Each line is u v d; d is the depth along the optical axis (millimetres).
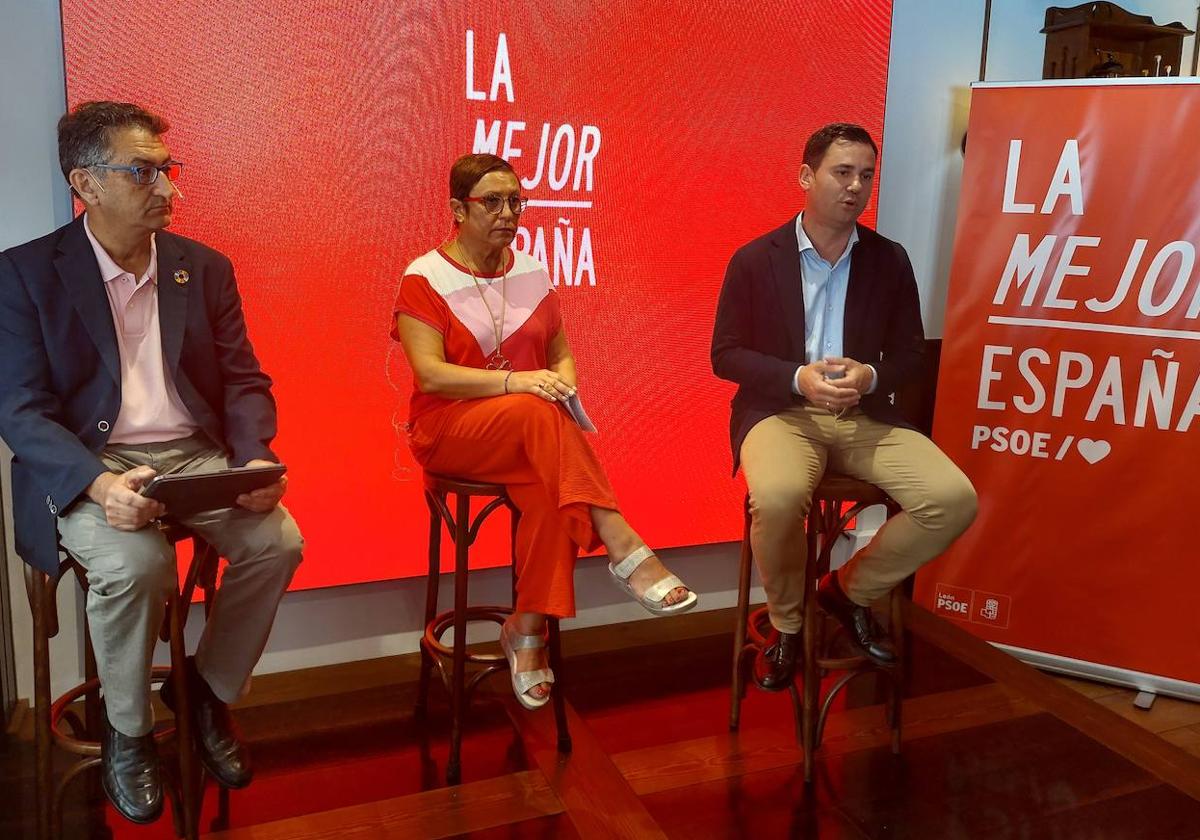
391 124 2273
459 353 1993
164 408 1771
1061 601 2654
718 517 2807
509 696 2385
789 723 2299
